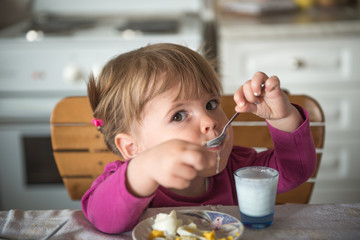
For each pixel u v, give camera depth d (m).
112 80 0.99
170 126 0.93
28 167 2.21
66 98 1.26
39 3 2.58
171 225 0.71
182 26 2.27
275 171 0.77
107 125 1.03
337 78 2.19
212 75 1.00
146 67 0.95
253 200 0.74
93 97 1.06
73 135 1.26
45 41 2.06
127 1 2.57
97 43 2.07
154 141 0.94
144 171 0.70
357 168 2.28
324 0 2.73
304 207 0.84
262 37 2.16
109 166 0.96
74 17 2.58
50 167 2.21
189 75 0.95
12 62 2.09
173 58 0.98
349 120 2.24
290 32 2.16
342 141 2.26
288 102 0.89
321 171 2.30
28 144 2.18
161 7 2.57
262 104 0.87
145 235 0.71
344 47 2.16
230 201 1.04
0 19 2.44
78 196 1.30
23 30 2.19
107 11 2.57
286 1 2.74
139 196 0.73
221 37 2.17
